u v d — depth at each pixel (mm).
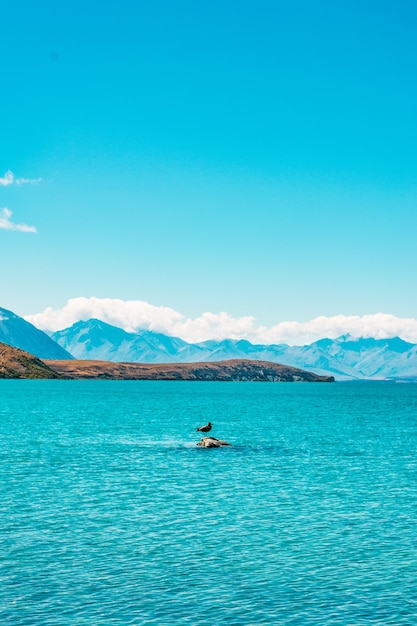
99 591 32812
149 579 34625
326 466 74562
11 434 107188
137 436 108562
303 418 162500
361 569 36562
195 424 137250
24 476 64750
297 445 97500
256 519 47688
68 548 39812
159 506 51719
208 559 38094
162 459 79625
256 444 98688
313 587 33750
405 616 30266
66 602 31359
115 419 147250
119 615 30000
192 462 77125
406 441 104438
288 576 35344
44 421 136625
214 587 33625
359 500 54812
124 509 50438
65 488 58719
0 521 45969
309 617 30094
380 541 42062
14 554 38406
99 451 86625
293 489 59719
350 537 42969
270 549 40156
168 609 30750
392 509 51312
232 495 56656
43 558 37781
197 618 29828
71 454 82875
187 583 34156
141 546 40500
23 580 34156
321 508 51562
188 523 46312
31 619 29344
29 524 45344
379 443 101125
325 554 39219
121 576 35031
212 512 49812
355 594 32875
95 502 52906
